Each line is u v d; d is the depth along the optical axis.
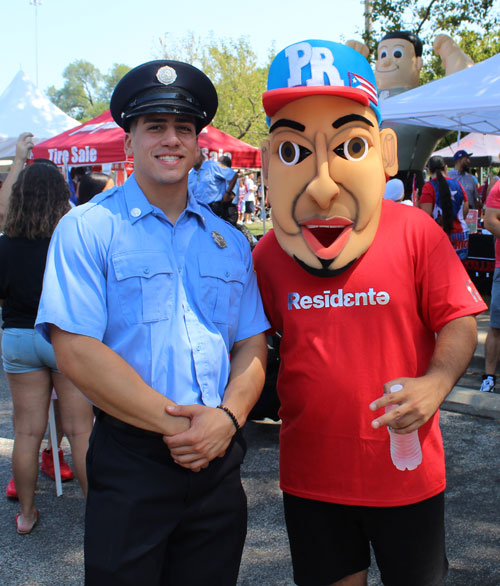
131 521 1.69
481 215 10.59
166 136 1.77
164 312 1.75
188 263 1.83
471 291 1.85
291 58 1.84
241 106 30.00
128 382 1.66
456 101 6.16
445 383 1.73
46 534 3.17
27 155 3.85
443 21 13.98
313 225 1.82
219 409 1.75
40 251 2.93
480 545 2.95
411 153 10.17
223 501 1.82
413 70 10.52
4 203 3.73
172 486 1.72
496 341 4.83
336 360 1.84
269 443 4.24
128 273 1.73
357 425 1.83
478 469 3.71
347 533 1.92
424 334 1.91
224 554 1.83
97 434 1.80
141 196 1.81
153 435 1.72
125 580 1.68
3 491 3.64
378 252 1.84
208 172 4.69
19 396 3.09
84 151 8.11
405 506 1.84
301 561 1.96
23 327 2.97
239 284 1.89
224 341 1.86
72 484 3.73
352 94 1.76
